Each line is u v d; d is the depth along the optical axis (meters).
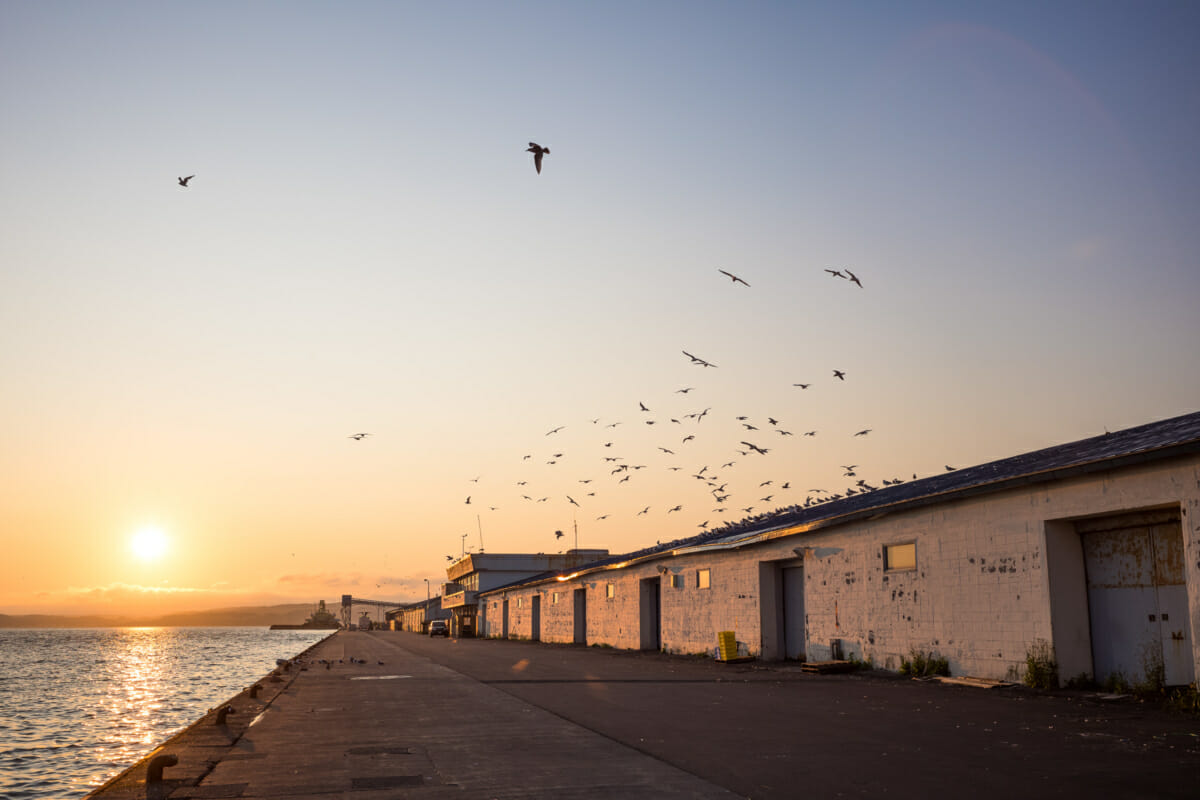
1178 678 13.61
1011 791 6.63
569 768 7.70
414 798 6.52
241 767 7.89
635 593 36.56
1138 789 6.68
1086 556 15.53
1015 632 16.00
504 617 64.56
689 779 7.16
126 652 94.69
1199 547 12.46
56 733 23.86
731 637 25.89
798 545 24.08
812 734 9.79
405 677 19.56
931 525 18.53
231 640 149.50
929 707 12.63
